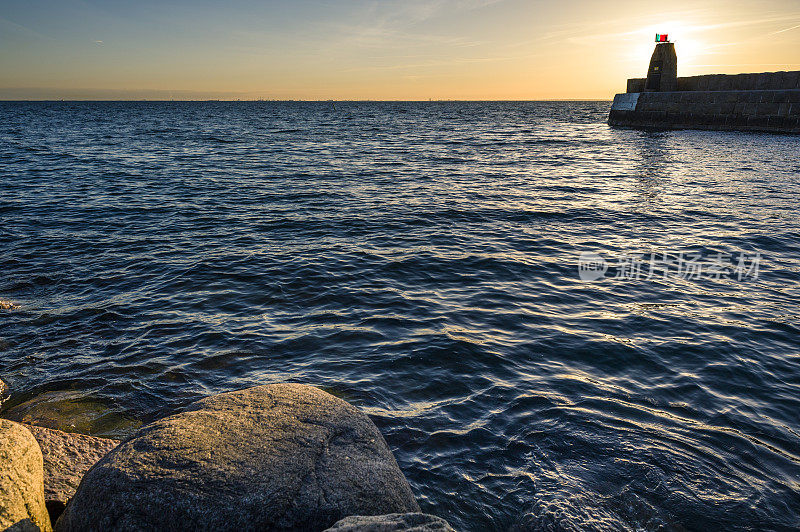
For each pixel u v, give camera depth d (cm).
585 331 698
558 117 9350
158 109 15475
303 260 1009
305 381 566
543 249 1094
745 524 365
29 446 306
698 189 1784
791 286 869
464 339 669
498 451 446
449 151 3172
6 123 6278
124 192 1741
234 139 4166
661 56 4853
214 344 659
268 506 266
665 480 407
